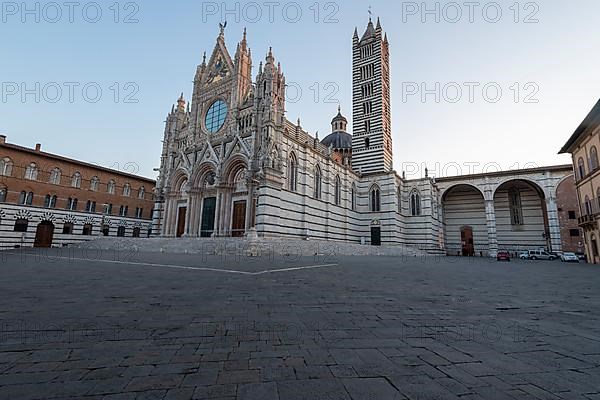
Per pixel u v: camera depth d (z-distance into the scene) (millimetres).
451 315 8531
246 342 6035
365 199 64562
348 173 61469
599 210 41281
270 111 44562
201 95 59344
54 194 57969
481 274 21219
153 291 11203
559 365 5148
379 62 69750
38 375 4457
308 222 48812
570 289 14172
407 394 4062
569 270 27359
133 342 5930
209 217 50375
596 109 37406
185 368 4789
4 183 51719
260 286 12672
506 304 10297
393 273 19812
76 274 15914
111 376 4473
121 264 21719
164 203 57812
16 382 4219
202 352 5477
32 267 19359
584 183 45406
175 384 4254
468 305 9977
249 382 4352
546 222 67688
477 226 74750
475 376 4672
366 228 63406
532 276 20703
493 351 5773
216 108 56469
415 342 6199
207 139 53438
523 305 10180
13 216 52312
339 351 5633
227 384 4281
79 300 9562
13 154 53188
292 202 46438
